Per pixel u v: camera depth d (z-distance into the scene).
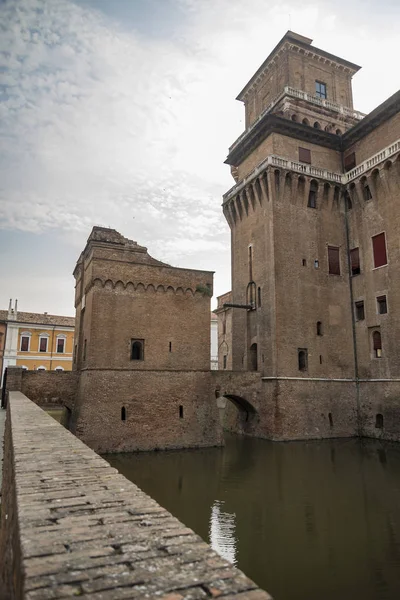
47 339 75.88
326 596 12.49
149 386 35.50
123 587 3.28
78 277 46.72
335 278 45.25
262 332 43.16
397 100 40.56
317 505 20.77
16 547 4.41
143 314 36.47
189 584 3.34
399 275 40.16
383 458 31.89
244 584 3.35
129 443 33.75
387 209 42.03
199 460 31.00
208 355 38.34
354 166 46.94
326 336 43.56
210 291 39.19
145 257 39.66
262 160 44.50
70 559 3.72
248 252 46.94
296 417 40.31
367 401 42.53
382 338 41.56
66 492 5.73
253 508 20.36
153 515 4.89
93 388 33.72
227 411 49.44
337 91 52.00
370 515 19.34
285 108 47.03
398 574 13.84
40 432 11.13
